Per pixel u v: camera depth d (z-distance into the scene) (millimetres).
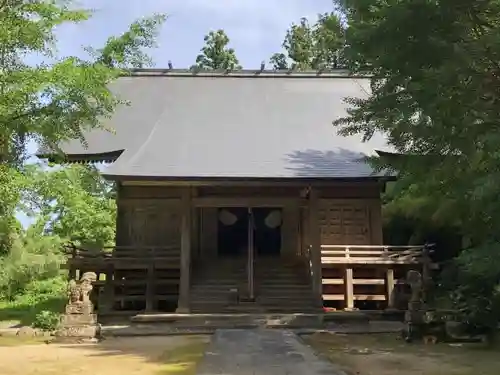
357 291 19484
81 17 10438
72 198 10641
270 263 20125
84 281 13602
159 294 19250
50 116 10062
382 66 9859
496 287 12492
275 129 22016
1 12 9742
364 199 20828
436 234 22641
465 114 9031
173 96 25219
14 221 11875
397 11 8617
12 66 9977
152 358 10172
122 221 20781
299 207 18797
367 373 8648
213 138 20828
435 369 9016
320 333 14328
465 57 8242
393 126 10742
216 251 21438
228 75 26828
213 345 10891
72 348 11836
